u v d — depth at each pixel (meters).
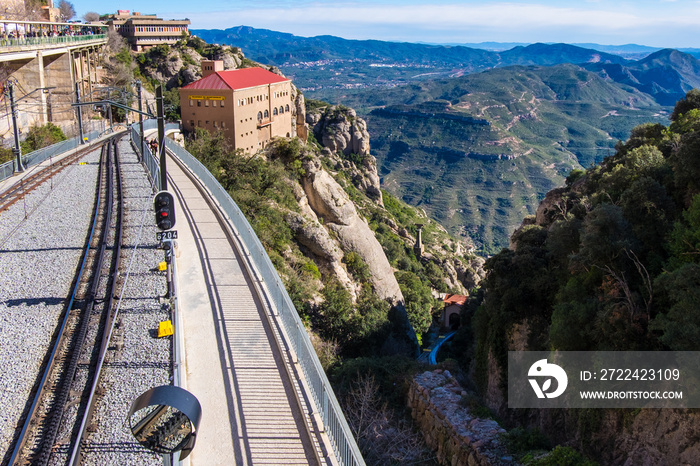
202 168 42.91
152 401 10.30
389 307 59.75
